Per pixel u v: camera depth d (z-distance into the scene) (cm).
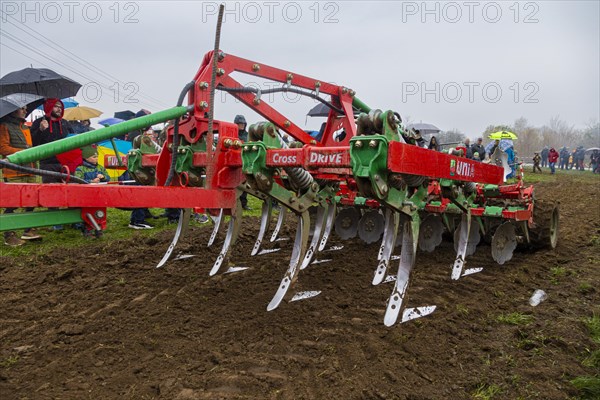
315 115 993
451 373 322
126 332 369
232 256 601
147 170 505
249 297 449
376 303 440
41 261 575
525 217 586
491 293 479
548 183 1781
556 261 597
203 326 381
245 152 402
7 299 445
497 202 662
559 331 383
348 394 288
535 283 513
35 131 677
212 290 466
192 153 447
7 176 641
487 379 315
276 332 371
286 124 590
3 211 753
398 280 379
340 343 355
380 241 680
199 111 448
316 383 299
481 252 636
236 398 279
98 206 322
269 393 287
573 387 309
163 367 316
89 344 347
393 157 320
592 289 482
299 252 437
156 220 882
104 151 931
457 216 636
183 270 534
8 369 312
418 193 388
